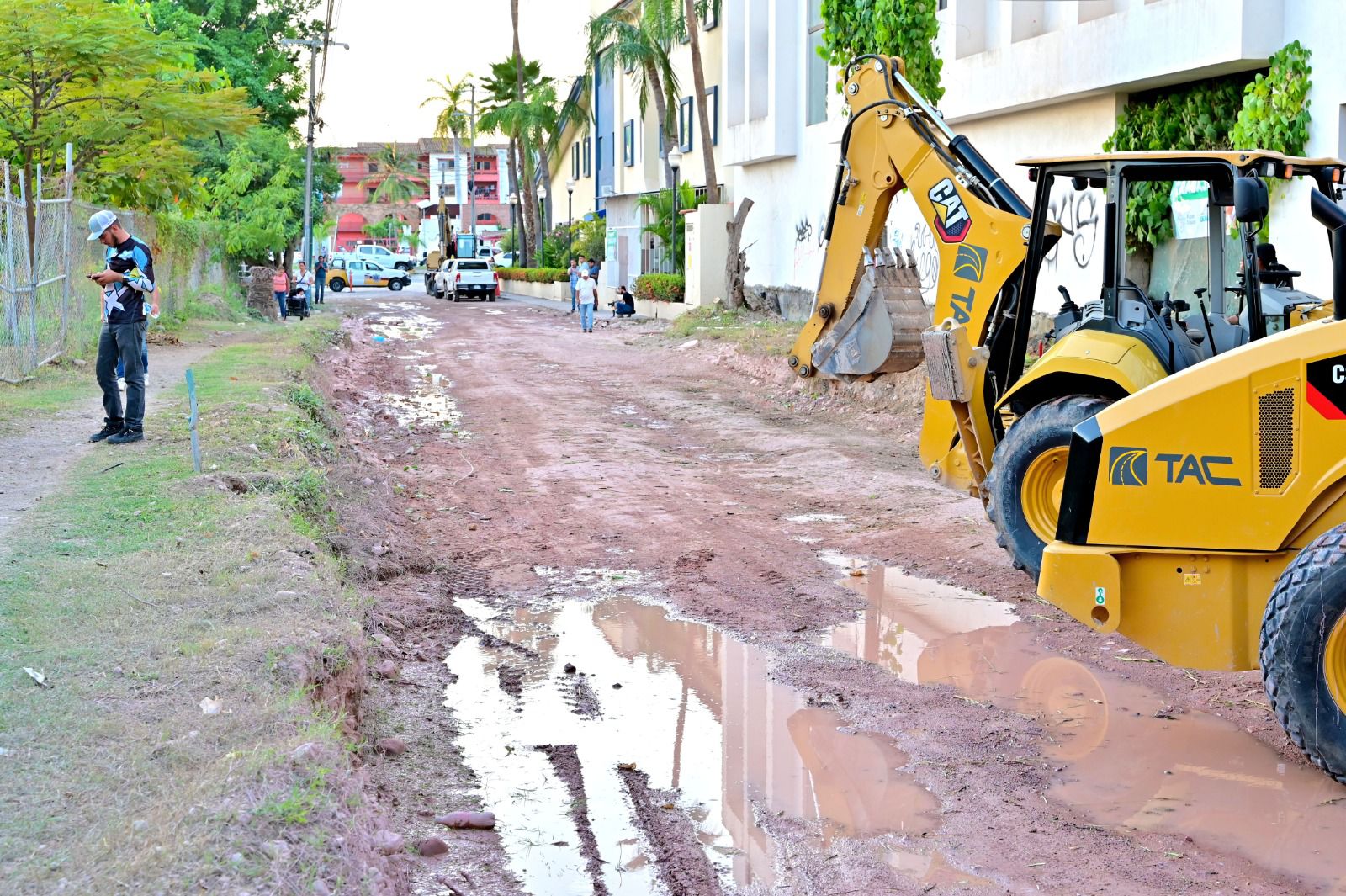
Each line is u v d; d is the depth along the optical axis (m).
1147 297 8.60
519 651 8.28
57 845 4.22
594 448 16.42
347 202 122.75
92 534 8.45
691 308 38.25
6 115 23.17
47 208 18.41
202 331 27.66
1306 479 6.07
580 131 64.81
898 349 11.12
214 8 48.84
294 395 15.98
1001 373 9.80
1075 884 5.13
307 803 4.68
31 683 5.66
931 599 9.43
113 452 11.47
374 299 62.09
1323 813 5.77
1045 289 20.44
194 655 6.12
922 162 10.50
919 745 6.65
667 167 42.72
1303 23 15.50
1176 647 6.49
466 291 58.50
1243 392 6.21
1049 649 8.24
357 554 9.84
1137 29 17.55
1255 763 6.36
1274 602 5.90
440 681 7.65
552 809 5.90
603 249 55.09
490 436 17.47
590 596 9.61
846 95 11.23
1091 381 8.84
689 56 43.34
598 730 6.90
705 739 6.79
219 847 4.23
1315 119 15.41
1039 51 19.69
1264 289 8.30
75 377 17.28
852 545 11.08
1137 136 18.69
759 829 5.70
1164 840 5.51
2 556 7.79
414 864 5.21
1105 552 6.55
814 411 19.77
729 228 34.50
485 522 12.05
